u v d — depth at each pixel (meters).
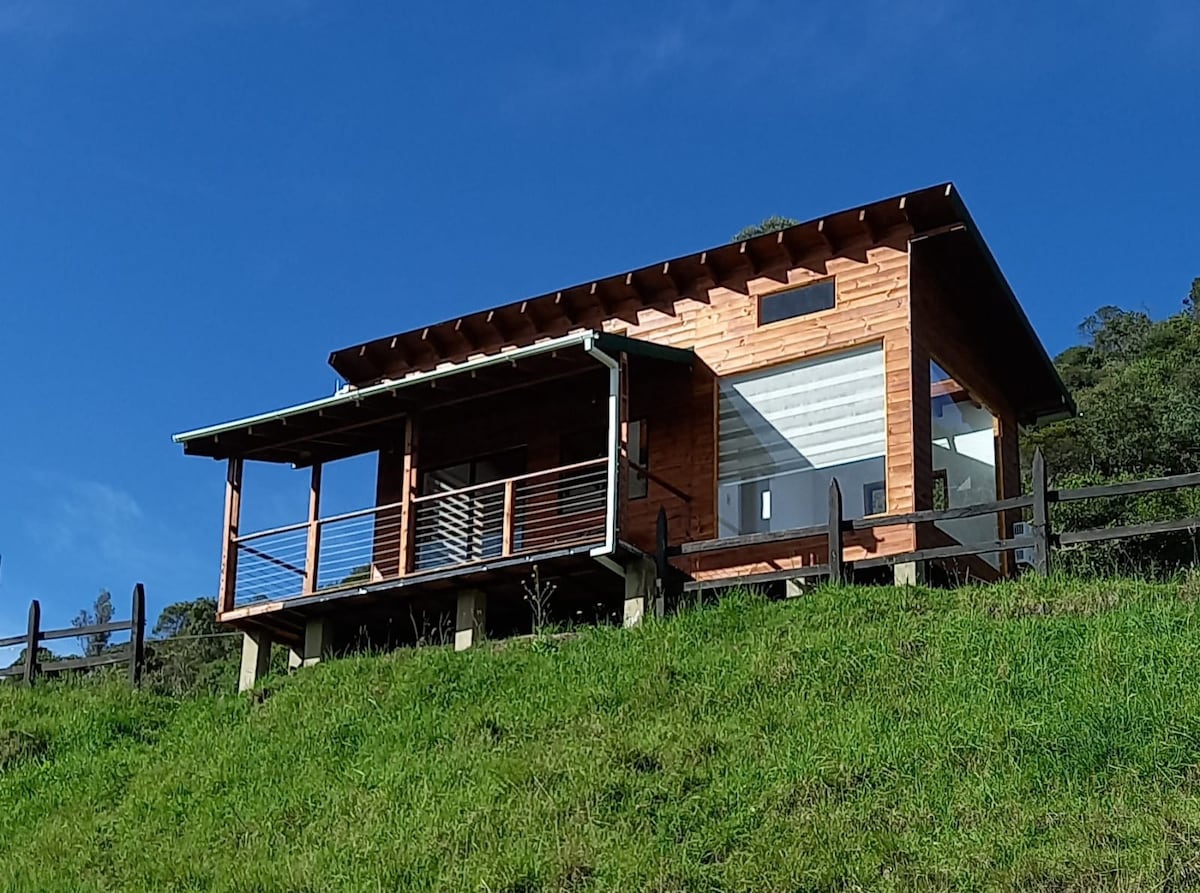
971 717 13.86
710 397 21.92
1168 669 14.05
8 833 16.17
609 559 19.70
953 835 12.11
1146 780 12.45
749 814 12.91
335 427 22.69
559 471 20.73
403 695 17.45
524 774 14.34
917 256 21.03
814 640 16.28
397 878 12.82
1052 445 39.00
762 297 21.97
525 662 17.72
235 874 13.45
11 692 21.06
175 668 30.31
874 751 13.53
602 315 23.64
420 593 21.17
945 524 20.88
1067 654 14.83
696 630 17.45
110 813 16.20
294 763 16.42
